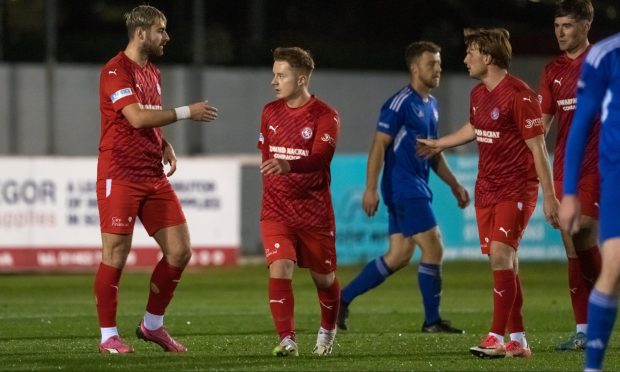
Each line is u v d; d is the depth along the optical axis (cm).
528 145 2069
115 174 2103
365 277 2742
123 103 2050
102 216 2123
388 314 3269
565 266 5284
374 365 1895
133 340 2466
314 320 3038
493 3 7438
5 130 6384
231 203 5050
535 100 2072
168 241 2136
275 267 2019
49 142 6425
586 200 2188
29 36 7025
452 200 5384
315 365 1884
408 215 2689
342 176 5253
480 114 2108
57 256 4819
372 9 7562
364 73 6850
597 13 7088
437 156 2738
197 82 6644
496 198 2103
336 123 2041
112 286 2125
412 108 2669
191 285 4341
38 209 4803
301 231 2048
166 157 2228
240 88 6744
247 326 2878
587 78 1558
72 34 7194
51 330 2758
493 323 2056
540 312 3319
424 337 2545
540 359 2033
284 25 7512
